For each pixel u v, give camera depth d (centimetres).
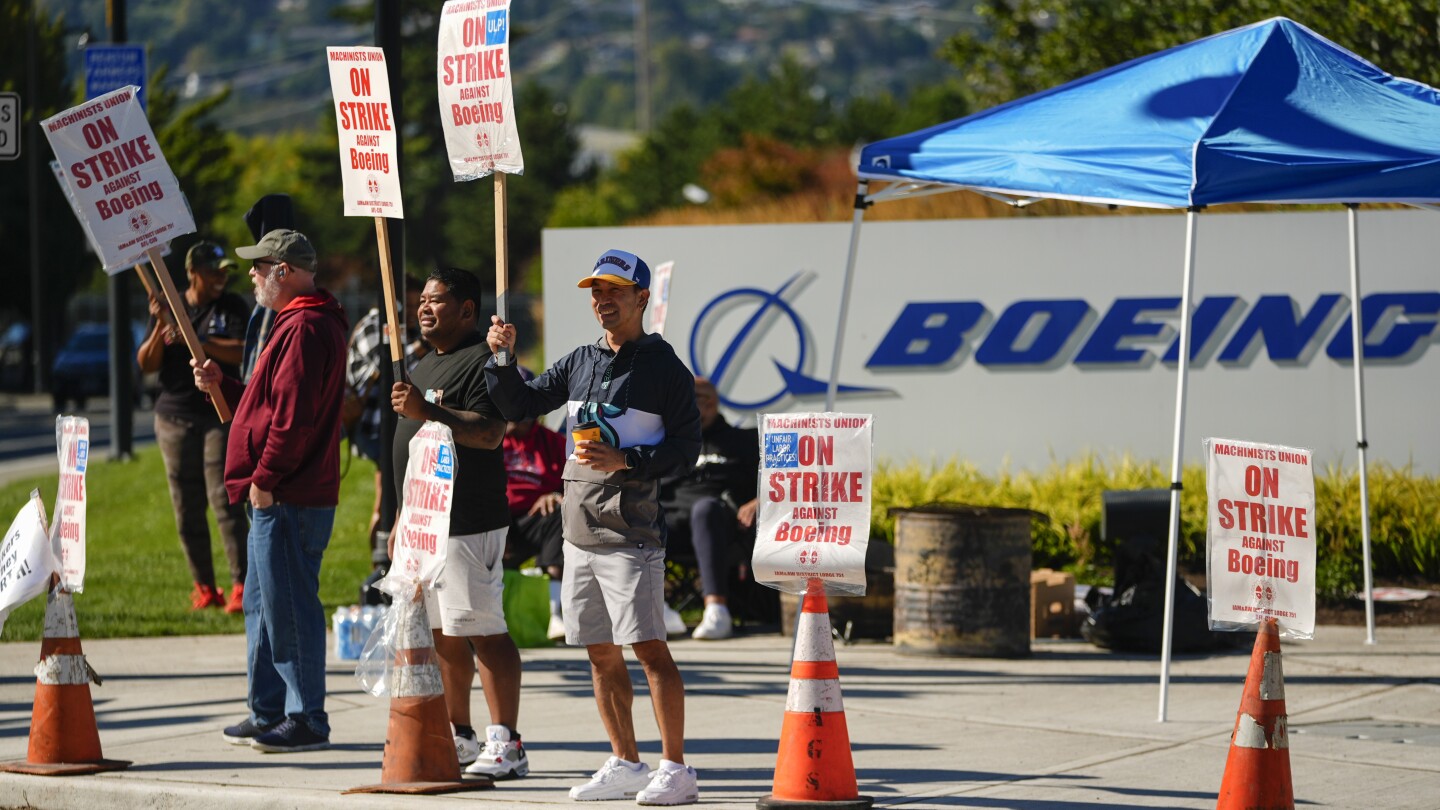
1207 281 3225
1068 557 2938
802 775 1441
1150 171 1961
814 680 1452
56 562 1697
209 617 2598
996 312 3275
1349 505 2834
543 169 19488
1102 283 3247
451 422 1589
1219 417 3225
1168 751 1742
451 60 1591
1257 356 3216
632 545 1491
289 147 18712
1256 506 1403
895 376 3300
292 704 1759
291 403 1692
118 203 1759
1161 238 3231
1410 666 2230
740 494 2584
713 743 1798
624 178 15138
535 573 2719
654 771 1602
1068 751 1745
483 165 1566
